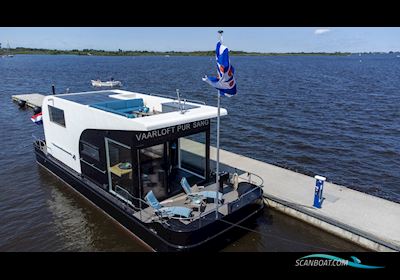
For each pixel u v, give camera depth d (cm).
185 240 942
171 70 10175
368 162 1952
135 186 1091
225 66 866
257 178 1503
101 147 1223
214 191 1180
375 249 1054
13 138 2506
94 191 1306
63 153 1561
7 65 13250
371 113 3166
